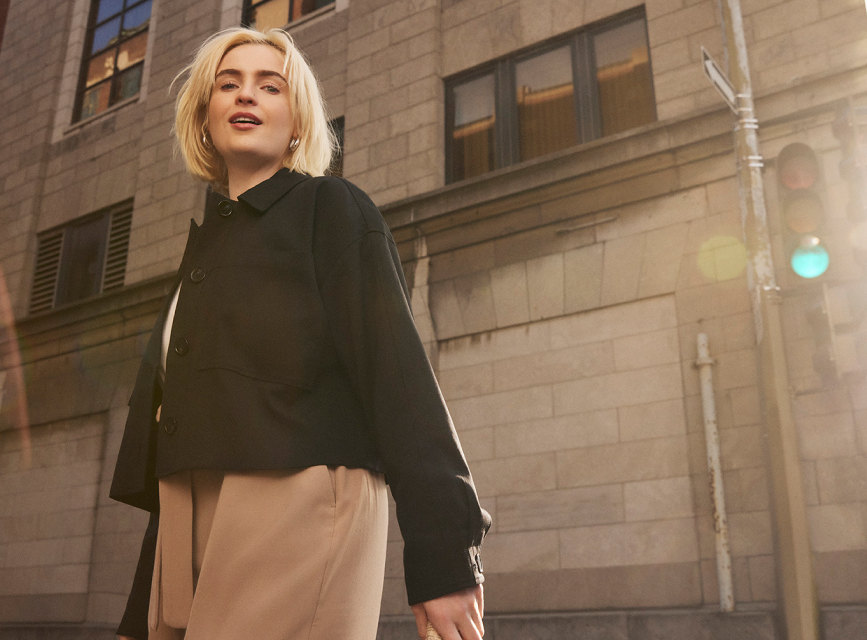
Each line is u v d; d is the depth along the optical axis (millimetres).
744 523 6516
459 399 8406
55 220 13898
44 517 11469
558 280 8141
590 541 7207
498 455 7969
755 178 6004
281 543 859
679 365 7262
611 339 7711
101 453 11219
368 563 919
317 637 851
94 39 15094
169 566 943
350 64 10883
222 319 959
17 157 14930
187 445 914
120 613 9938
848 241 6707
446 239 9000
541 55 9656
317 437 912
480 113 9883
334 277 992
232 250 1010
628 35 9062
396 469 891
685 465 6961
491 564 7641
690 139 7625
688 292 7387
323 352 960
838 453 6266
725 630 6188
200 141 1269
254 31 1206
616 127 8867
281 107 1155
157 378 1064
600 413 7539
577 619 6848
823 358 5320
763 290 5668
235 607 842
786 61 7531
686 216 7621
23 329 12898
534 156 9328
